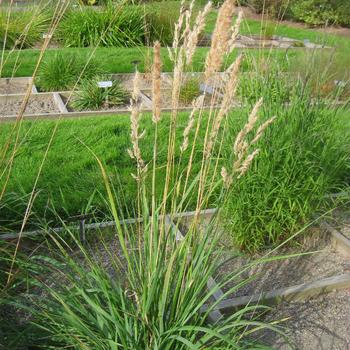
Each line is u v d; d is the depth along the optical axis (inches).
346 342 125.9
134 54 398.0
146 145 223.0
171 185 181.3
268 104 162.7
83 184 186.1
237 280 147.3
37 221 161.5
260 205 157.4
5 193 167.0
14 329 110.4
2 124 235.9
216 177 167.3
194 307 105.7
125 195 177.3
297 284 147.3
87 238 157.9
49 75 328.5
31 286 131.4
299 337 126.3
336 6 609.9
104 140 228.7
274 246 165.3
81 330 99.6
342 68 268.8
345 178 195.6
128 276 105.5
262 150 156.3
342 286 146.3
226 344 105.0
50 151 213.5
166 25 425.7
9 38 398.6
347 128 181.6
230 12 79.7
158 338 96.3
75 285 103.6
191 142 224.8
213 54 82.8
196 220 98.3
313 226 171.2
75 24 432.1
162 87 321.1
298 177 161.2
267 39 346.6
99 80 314.5
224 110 89.0
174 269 103.0
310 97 171.8
